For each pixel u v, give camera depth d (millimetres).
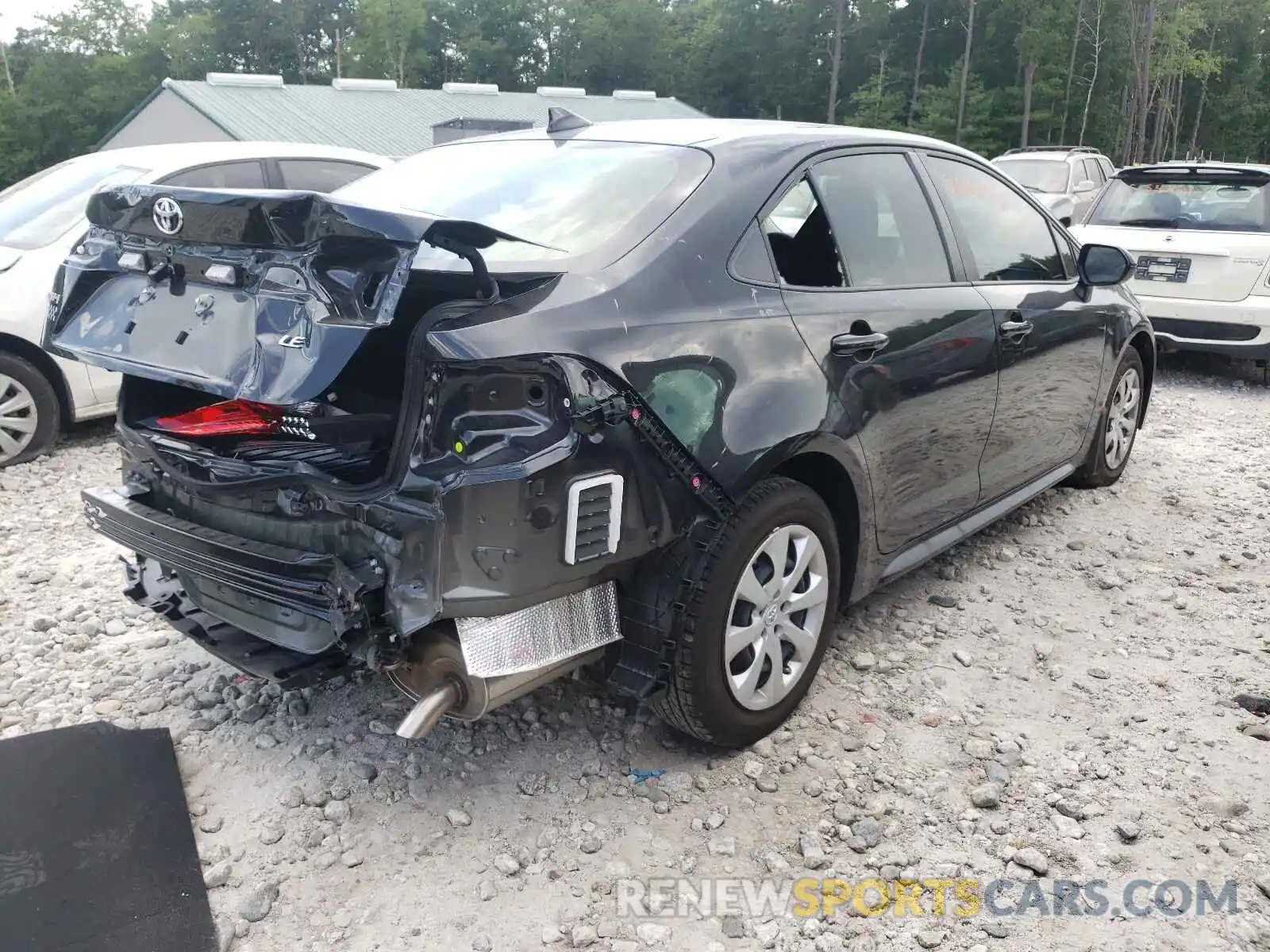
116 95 76188
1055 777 2953
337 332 2158
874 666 3555
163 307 2549
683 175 2951
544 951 2324
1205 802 2834
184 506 2824
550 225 2846
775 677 3004
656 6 84625
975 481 3918
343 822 2730
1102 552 4617
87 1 78938
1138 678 3518
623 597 2688
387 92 32875
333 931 2367
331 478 2361
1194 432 6809
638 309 2557
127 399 2996
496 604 2295
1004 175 4309
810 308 3012
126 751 2895
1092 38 65812
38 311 5781
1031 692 3428
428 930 2377
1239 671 3570
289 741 3086
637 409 2469
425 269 2428
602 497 2420
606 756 3021
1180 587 4266
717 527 2701
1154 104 75062
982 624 3908
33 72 75688
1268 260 7648
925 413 3430
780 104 78688
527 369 2297
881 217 3467
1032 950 2332
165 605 3031
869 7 72875
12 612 3945
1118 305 4914
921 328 3387
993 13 67750
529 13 88000
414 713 2375
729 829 2727
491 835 2686
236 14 82438
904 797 2865
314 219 2184
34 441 5879
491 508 2244
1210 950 2332
